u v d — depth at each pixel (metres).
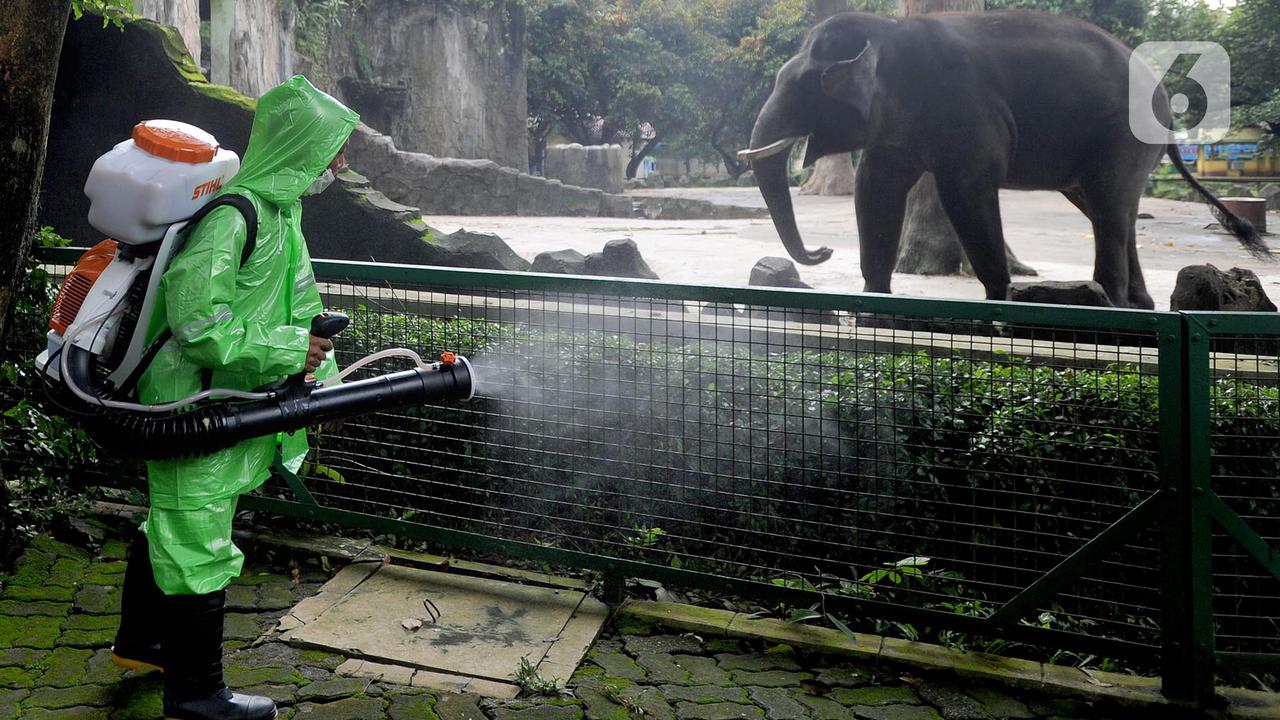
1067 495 4.27
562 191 22.59
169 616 3.32
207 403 3.24
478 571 4.64
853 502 4.43
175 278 3.00
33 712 3.49
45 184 10.72
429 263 10.23
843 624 4.13
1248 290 7.35
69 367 3.07
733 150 41.59
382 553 4.79
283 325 3.29
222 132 10.41
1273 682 4.06
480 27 27.34
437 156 26.78
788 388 4.45
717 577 4.25
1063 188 9.12
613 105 38.12
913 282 11.34
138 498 5.04
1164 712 3.69
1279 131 31.91
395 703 3.64
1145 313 3.62
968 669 3.91
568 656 3.97
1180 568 3.68
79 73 10.55
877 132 8.38
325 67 23.30
